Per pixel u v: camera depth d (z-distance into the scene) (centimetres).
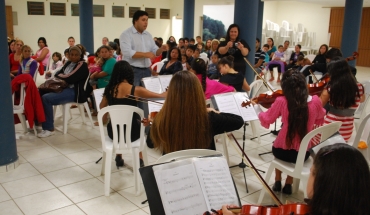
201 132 192
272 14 1641
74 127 484
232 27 477
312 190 112
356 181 104
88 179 323
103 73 505
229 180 162
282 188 308
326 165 107
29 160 364
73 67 465
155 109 311
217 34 1388
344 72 303
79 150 397
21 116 435
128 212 268
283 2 1628
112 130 302
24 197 287
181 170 156
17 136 436
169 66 512
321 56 682
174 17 1484
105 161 314
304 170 254
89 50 895
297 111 256
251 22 502
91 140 433
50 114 443
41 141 423
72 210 269
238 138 452
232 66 425
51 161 363
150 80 378
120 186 310
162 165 155
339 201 103
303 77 264
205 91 376
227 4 1330
